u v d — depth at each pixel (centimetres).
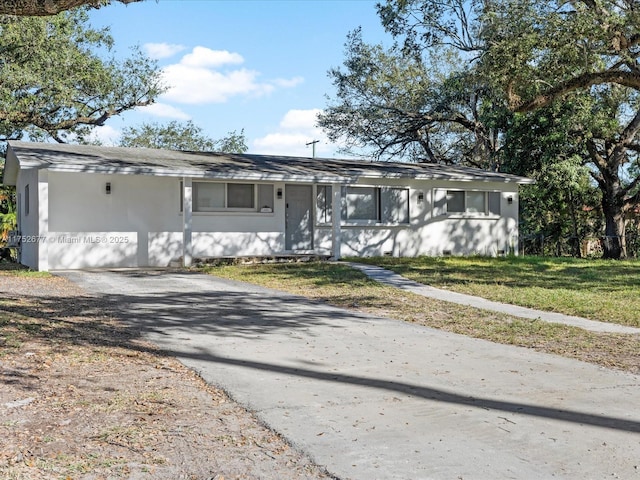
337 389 542
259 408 485
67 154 1583
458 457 389
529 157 2553
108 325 806
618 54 1458
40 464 366
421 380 575
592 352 707
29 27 2347
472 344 744
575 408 493
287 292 1169
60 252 1582
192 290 1171
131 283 1263
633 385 565
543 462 383
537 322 895
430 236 2073
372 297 1113
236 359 647
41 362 602
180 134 4478
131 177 1664
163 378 568
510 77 1500
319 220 1916
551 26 1400
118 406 480
